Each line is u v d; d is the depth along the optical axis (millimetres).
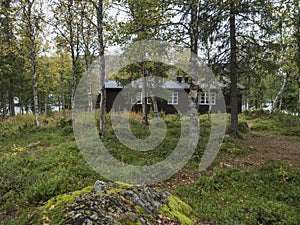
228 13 9102
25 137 11430
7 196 4934
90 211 2811
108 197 3156
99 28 10398
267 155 8680
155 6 7730
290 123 15992
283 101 26047
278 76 22891
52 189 4926
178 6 7598
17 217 4059
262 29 9617
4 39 14812
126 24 8852
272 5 8438
